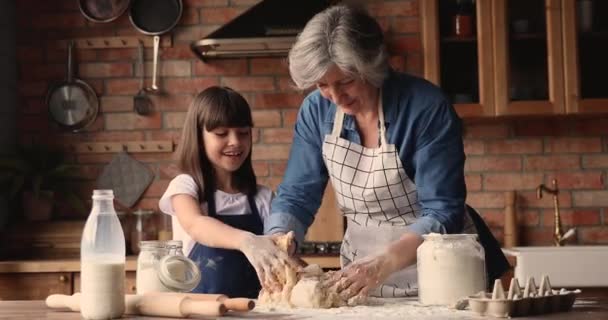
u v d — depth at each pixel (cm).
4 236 367
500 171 384
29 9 394
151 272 170
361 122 210
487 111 359
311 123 217
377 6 385
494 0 361
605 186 381
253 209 234
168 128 391
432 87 204
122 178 390
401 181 208
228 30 358
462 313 153
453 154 199
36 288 335
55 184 386
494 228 383
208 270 221
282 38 351
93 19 391
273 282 177
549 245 380
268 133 387
